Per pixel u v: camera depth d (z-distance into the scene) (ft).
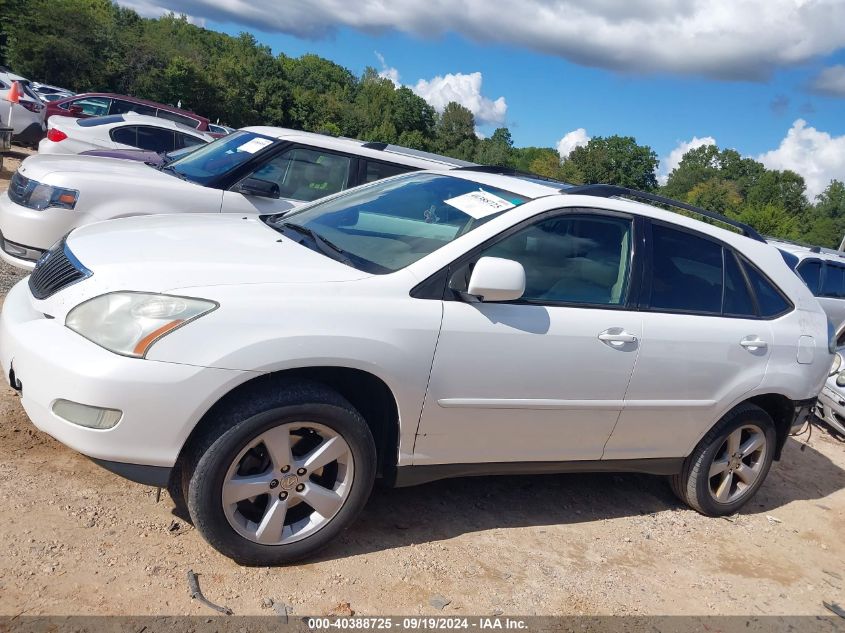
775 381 14.96
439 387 11.22
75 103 53.47
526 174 16.24
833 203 371.97
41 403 9.62
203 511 9.84
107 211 19.35
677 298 13.78
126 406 9.30
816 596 13.33
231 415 9.82
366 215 13.35
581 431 13.00
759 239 16.10
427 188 13.99
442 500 13.82
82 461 12.30
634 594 12.05
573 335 12.19
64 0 199.93
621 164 370.73
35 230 18.95
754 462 15.99
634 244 13.35
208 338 9.55
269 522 10.36
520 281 10.99
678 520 15.24
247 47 438.40
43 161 20.83
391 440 11.54
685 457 14.84
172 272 10.12
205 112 243.81
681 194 481.87
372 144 25.16
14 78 56.44
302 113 323.78
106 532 10.59
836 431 23.56
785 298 15.66
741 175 483.10
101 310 9.76
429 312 11.02
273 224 13.70
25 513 10.55
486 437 12.08
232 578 10.21
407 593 10.71
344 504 10.96
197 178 21.33
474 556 12.10
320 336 10.09
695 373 13.78
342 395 11.05
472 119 453.17
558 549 12.97
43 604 8.91
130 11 316.19
